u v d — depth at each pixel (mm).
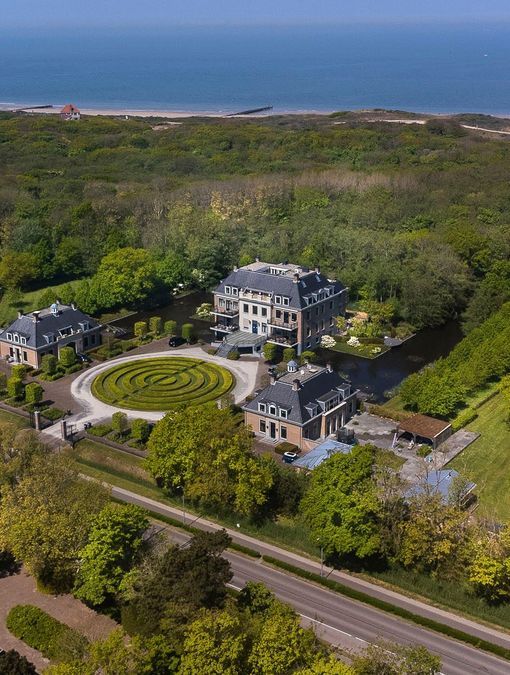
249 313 156750
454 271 172000
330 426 118250
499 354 135875
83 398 132750
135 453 113062
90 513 83812
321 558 89312
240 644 62562
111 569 78250
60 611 80500
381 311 163625
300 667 63906
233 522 96562
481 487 103312
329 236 191875
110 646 62938
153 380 138750
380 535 85000
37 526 80500
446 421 121812
